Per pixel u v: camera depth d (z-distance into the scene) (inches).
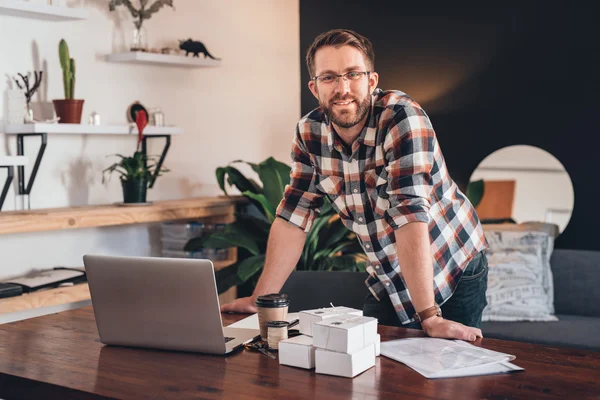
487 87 171.9
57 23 139.1
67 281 131.1
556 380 59.4
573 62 161.8
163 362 65.9
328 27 191.8
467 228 89.2
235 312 84.5
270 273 86.4
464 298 90.7
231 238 148.0
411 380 59.6
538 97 165.9
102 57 147.3
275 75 189.2
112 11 148.8
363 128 79.7
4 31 130.8
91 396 58.0
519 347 69.1
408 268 74.6
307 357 62.9
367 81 76.0
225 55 174.9
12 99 130.8
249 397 56.2
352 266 149.3
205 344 67.7
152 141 158.9
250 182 162.1
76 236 143.9
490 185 170.2
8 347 71.4
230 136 177.6
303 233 88.0
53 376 62.1
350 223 88.3
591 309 149.4
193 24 166.4
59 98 140.0
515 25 167.8
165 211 145.9
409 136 75.5
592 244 161.0
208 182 172.9
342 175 84.1
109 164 150.3
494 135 171.5
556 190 163.9
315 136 84.0
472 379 59.7
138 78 154.9
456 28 174.9
